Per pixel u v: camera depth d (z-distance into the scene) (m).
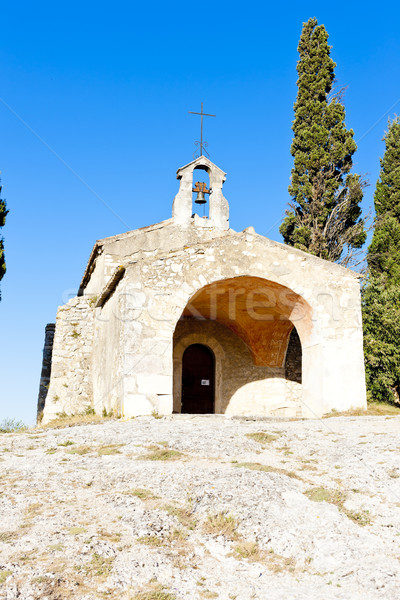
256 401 18.06
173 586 4.51
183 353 18.39
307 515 5.88
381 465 7.27
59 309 17.67
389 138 24.80
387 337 16.89
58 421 14.55
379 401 16.50
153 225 18.31
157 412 12.45
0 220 16.14
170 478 6.80
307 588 4.62
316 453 8.17
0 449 8.70
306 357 14.82
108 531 5.30
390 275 22.38
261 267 14.13
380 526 5.69
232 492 6.31
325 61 23.44
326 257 22.16
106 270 17.11
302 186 22.84
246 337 18.23
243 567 4.92
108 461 7.69
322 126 22.91
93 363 17.14
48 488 6.51
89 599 4.21
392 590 4.55
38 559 4.68
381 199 24.28
